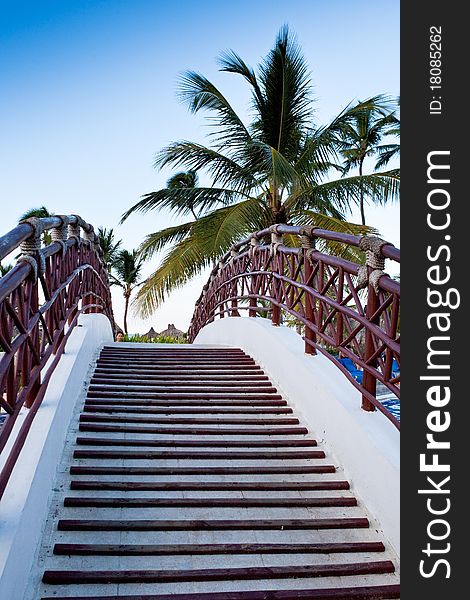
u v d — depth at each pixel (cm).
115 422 429
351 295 400
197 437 418
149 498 329
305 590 265
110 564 275
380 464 323
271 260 652
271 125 1138
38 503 284
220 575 271
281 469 373
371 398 363
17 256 325
